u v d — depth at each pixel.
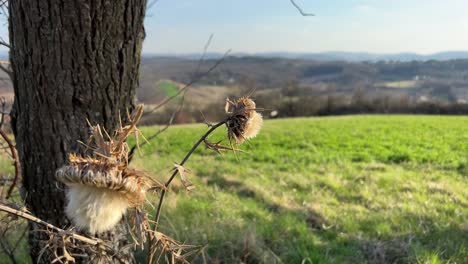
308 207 6.42
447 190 7.77
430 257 4.21
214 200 6.43
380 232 5.22
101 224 1.06
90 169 1.02
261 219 5.60
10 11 2.20
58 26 2.08
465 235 5.17
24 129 2.33
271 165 11.05
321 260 4.26
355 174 9.48
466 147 14.98
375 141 16.84
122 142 1.13
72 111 2.23
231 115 1.44
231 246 4.14
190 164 10.41
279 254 4.41
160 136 17.53
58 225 2.41
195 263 3.83
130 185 1.04
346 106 40.75
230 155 12.60
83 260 2.16
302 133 19.89
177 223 4.58
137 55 2.38
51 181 2.33
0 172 5.30
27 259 3.54
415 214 6.04
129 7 2.21
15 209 1.33
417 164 11.49
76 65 2.15
